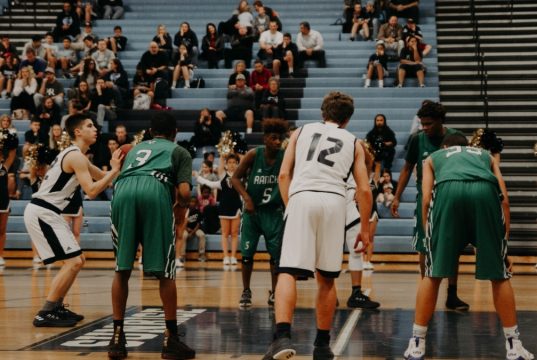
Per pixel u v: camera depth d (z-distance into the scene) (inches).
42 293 347.3
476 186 195.2
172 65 676.7
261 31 710.5
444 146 213.5
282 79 655.8
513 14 724.7
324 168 188.4
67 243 258.1
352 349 215.2
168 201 207.0
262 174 289.3
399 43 673.6
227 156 501.0
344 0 741.9
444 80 660.7
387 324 259.1
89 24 708.0
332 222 185.9
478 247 194.7
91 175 261.3
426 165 206.1
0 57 687.1
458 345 220.8
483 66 622.8
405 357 199.3
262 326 253.3
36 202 259.6
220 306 301.9
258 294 343.9
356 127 612.1
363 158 193.3
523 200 548.1
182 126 625.6
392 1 715.4
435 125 285.3
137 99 636.7
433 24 725.3
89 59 643.5
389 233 532.7
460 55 681.6
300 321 263.7
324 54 679.7
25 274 438.3
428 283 197.0
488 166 201.9
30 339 230.4
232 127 614.5
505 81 653.9
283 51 668.7
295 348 216.1
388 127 558.9
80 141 259.0
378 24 708.0
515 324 196.1
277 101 605.6
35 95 629.9
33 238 258.5
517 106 621.9
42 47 692.7
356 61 681.6
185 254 527.5
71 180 260.2
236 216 492.4
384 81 656.4
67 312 259.9
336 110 198.1
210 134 593.3
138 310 288.0
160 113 219.8
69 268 258.2
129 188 205.2
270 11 719.7
